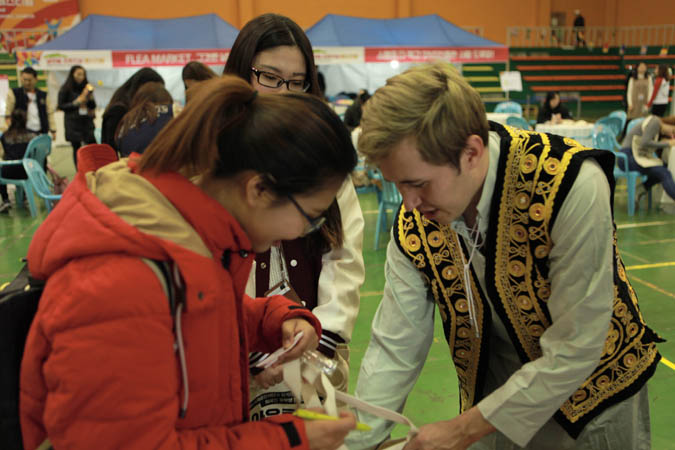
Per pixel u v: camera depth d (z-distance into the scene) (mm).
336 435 873
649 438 1347
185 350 781
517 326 1219
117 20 9836
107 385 682
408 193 1023
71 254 715
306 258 1405
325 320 1374
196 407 814
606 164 1083
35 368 729
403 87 946
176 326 757
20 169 6168
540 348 1243
